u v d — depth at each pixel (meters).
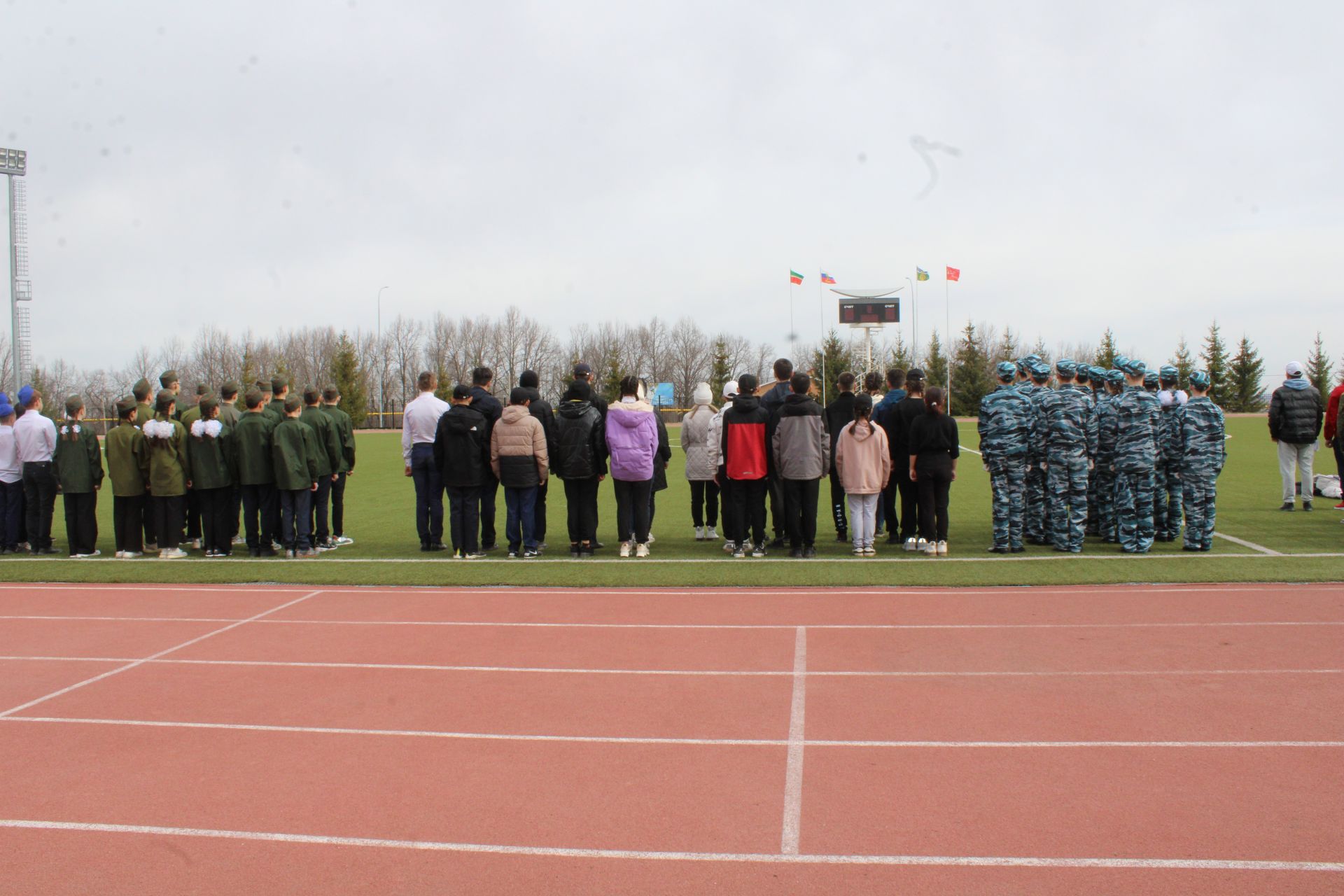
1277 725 4.77
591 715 5.11
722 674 5.82
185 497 10.99
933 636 6.60
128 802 4.11
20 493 11.19
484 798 4.08
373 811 3.98
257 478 10.23
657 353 78.25
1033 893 3.21
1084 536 10.27
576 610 7.68
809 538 9.67
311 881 3.40
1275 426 12.32
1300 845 3.51
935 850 3.53
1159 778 4.14
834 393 62.94
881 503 11.01
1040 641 6.42
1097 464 10.43
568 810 3.95
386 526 13.09
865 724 4.90
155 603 8.21
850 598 7.91
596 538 10.58
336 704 5.39
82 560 10.40
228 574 9.37
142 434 10.37
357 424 59.97
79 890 3.35
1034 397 10.01
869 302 50.09
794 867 3.43
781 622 7.10
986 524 12.06
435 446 10.16
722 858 3.50
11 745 4.82
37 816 3.98
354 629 7.17
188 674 6.04
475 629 7.07
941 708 5.12
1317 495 13.69
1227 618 6.95
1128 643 6.32
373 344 75.50
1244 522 11.46
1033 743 4.59
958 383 61.19
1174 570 8.60
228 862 3.55
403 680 5.84
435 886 3.34
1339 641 6.30
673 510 14.35
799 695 5.39
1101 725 4.81
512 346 77.38
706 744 4.66
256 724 5.08
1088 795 3.98
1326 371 61.62
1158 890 3.21
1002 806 3.89
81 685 5.85
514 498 10.02
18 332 39.62
